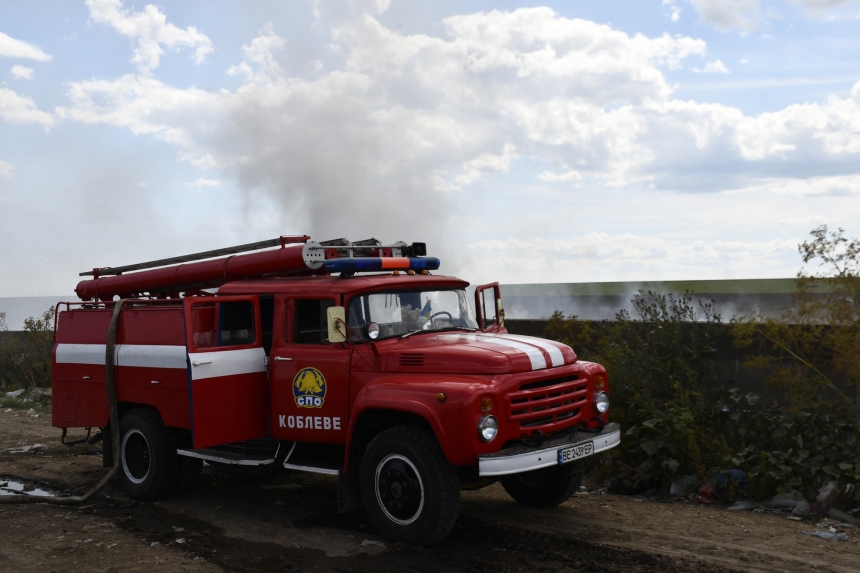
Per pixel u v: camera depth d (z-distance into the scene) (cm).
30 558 589
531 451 553
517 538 602
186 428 705
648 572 525
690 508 696
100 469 920
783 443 739
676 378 820
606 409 654
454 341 628
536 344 627
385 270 702
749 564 537
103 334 812
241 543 616
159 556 588
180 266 843
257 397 696
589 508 697
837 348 724
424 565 546
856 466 664
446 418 546
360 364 632
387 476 589
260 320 709
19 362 1719
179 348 708
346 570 540
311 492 791
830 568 528
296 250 713
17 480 871
